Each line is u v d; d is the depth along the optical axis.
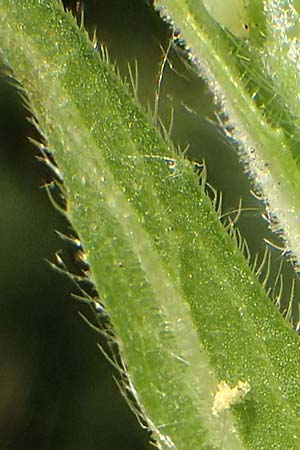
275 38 0.06
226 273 0.05
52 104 0.06
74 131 0.06
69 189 0.05
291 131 0.06
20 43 0.06
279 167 0.06
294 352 0.05
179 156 0.06
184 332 0.05
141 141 0.06
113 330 0.05
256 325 0.05
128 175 0.06
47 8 0.06
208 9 0.06
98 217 0.05
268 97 0.06
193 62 0.06
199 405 0.05
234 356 0.05
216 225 0.06
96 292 0.06
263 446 0.05
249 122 0.06
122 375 0.06
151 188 0.06
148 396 0.05
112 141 0.06
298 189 0.06
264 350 0.05
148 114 0.06
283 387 0.05
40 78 0.06
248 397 0.05
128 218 0.05
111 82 0.06
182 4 0.06
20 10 0.06
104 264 0.05
